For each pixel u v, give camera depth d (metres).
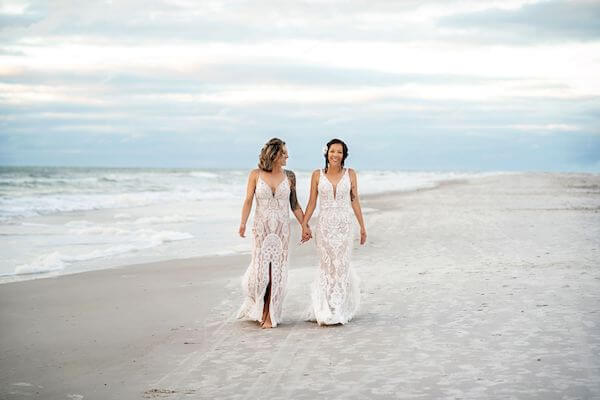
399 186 46.12
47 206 23.34
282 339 6.10
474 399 4.25
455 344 5.64
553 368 4.85
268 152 6.74
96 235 15.06
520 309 6.88
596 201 25.52
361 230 7.08
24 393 4.70
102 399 4.54
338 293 6.72
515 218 18.11
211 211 22.58
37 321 6.90
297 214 7.02
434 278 9.05
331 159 6.83
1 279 9.53
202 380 4.91
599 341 5.54
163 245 13.54
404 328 6.32
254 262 6.80
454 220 17.89
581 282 8.25
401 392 4.46
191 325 6.72
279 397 4.46
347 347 5.71
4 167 120.44
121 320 6.95
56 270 10.36
